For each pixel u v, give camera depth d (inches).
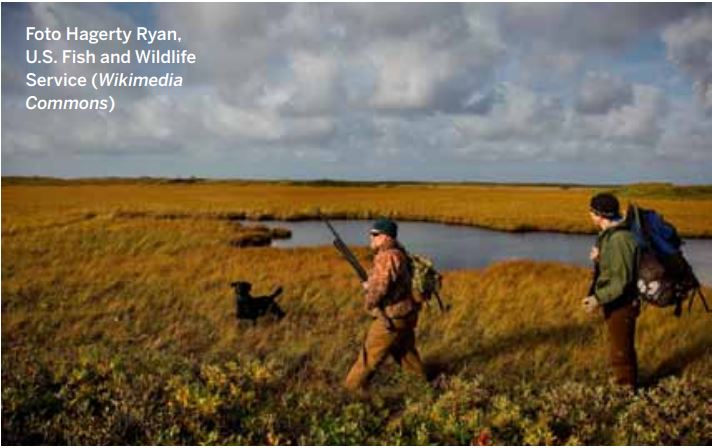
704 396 228.2
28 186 4259.4
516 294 422.0
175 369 256.5
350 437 192.1
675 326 329.4
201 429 201.3
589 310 231.3
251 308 357.7
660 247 220.5
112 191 3270.2
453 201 2373.3
